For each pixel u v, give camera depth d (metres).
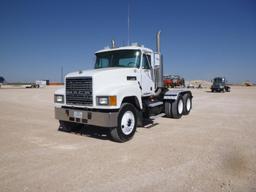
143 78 7.73
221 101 18.38
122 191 3.54
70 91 6.70
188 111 11.23
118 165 4.55
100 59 8.21
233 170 4.29
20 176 4.07
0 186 3.71
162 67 9.01
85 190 3.57
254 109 13.07
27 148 5.69
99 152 5.37
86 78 6.27
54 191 3.55
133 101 6.96
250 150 5.44
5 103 16.89
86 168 4.41
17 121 9.47
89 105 6.24
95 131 7.59
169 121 9.38
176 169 4.34
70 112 6.64
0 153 5.29
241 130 7.59
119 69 6.89
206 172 4.20
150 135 7.02
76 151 5.45
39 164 4.62
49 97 23.16
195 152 5.32
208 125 8.50
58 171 4.27
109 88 6.29
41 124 8.83
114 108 5.98
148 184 3.75
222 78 35.72
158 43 8.79
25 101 18.62
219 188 3.60
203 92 34.81
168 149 5.57
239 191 3.51
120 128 6.16
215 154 5.17
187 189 3.58
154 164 4.60
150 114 8.62
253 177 3.99
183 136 6.84
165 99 9.94
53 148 5.70
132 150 5.52
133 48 7.60
